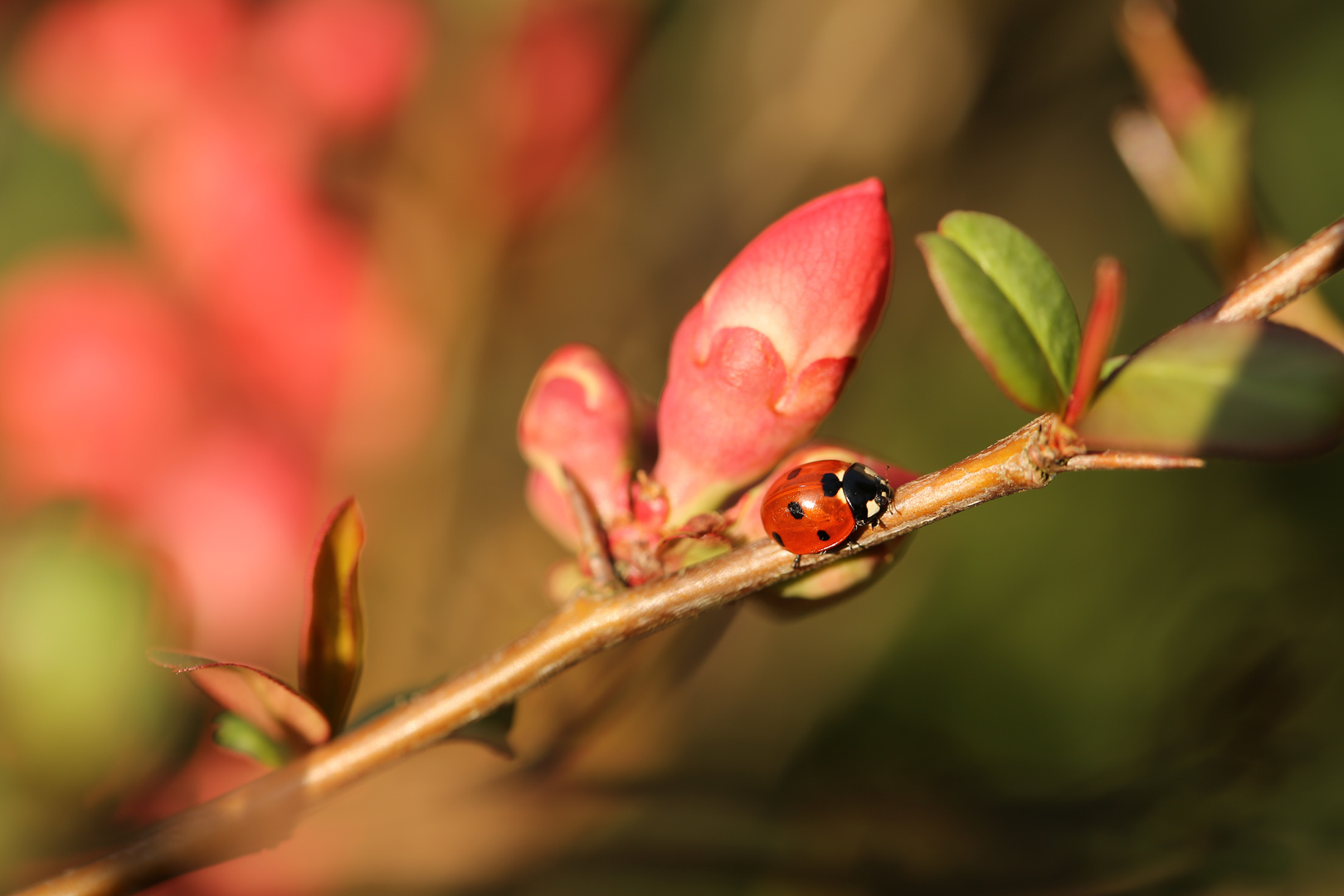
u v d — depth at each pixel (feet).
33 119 1.27
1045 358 0.70
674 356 0.77
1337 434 0.68
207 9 1.20
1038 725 1.29
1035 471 0.71
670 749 1.16
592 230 1.28
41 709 0.81
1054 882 0.91
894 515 0.72
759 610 0.78
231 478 1.09
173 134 1.19
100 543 0.83
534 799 0.92
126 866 0.73
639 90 1.29
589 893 0.95
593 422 0.78
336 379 1.15
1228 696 0.93
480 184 1.19
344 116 1.19
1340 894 0.89
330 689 0.74
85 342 1.09
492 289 1.21
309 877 0.93
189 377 1.12
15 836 0.81
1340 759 0.92
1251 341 0.69
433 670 1.16
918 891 0.91
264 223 1.15
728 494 0.77
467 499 1.21
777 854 0.92
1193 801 0.92
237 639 1.06
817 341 0.75
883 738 1.26
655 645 0.91
